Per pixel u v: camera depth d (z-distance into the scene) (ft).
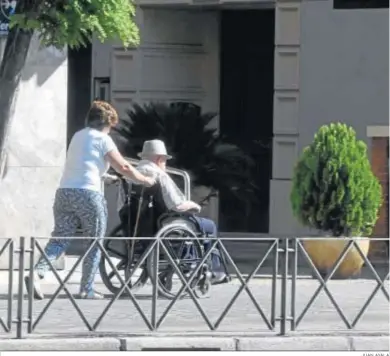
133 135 163.53
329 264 110.11
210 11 181.37
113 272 88.94
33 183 122.11
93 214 95.25
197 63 181.78
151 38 178.29
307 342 81.15
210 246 90.94
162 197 97.76
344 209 121.19
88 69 182.39
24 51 93.66
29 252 80.94
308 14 167.02
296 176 124.06
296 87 167.94
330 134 122.93
